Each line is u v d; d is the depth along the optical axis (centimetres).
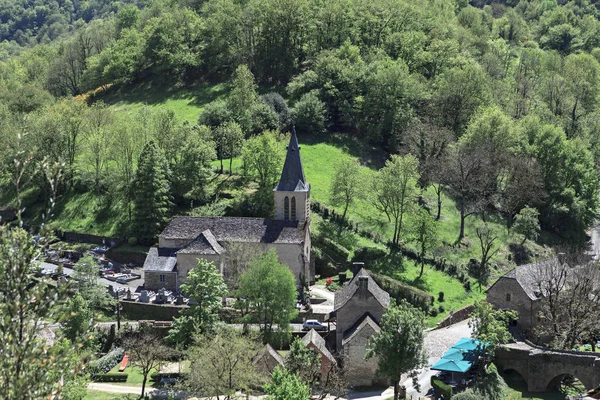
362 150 18200
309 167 16950
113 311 12006
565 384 10069
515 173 15925
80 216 15438
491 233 14888
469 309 12631
